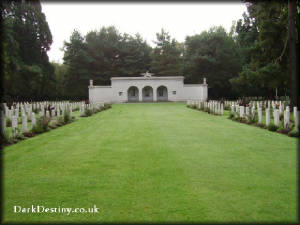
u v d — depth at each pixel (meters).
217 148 9.75
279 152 9.02
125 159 8.35
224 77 49.28
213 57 48.97
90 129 15.23
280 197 5.33
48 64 47.91
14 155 9.07
